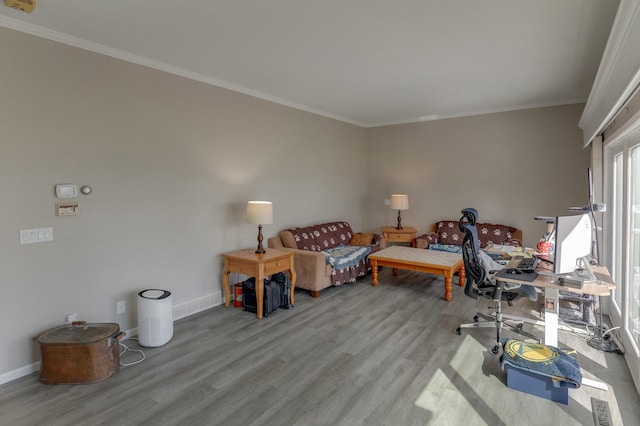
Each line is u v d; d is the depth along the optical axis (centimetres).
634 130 270
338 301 430
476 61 340
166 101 354
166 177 358
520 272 273
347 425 210
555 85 422
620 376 260
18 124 259
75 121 289
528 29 269
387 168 670
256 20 256
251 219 399
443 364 280
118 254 322
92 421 214
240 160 437
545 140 522
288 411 223
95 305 307
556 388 231
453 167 600
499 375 263
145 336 308
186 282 382
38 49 267
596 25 261
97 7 237
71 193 288
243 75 383
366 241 573
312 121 557
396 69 362
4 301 256
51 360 252
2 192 253
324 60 338
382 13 246
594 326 334
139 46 304
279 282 407
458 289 478
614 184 356
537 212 534
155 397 238
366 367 276
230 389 247
